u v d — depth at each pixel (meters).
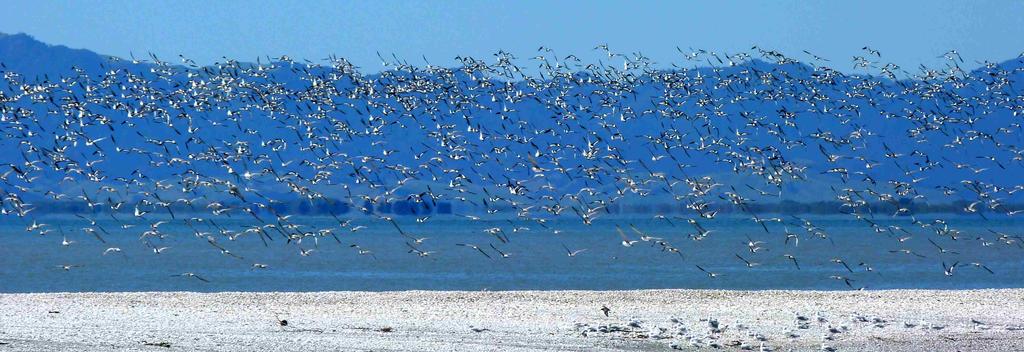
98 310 37.16
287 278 65.81
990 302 41.34
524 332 31.48
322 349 27.89
